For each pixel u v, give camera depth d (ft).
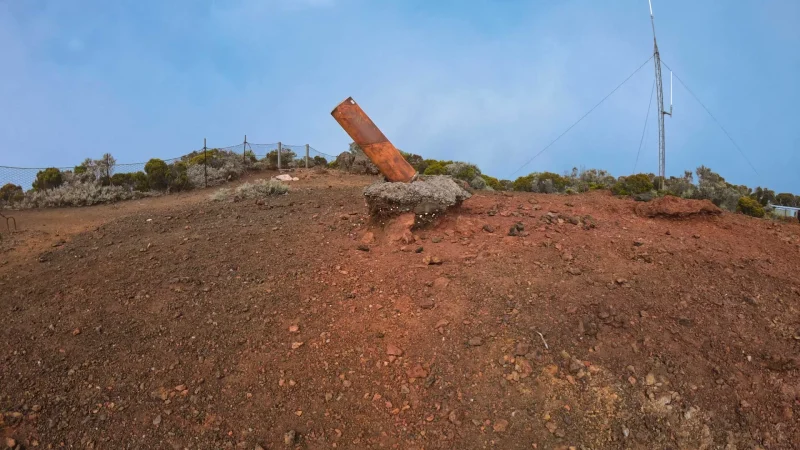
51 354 14.64
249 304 16.65
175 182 46.29
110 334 15.46
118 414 12.66
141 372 13.91
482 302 16.02
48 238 26.89
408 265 18.43
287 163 59.41
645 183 36.63
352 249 20.29
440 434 12.33
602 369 13.62
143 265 20.04
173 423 12.44
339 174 52.54
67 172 47.37
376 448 12.07
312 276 18.20
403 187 20.74
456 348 14.39
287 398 13.14
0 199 39.63
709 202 24.29
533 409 12.76
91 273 19.74
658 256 19.21
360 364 14.12
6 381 13.64
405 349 14.53
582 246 19.93
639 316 15.43
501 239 20.33
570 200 28.02
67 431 12.23
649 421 12.55
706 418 12.55
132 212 35.40
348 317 15.83
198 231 24.67
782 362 13.75
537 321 15.08
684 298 16.37
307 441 12.13
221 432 12.26
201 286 17.90
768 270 18.44
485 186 41.73
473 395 13.14
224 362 14.20
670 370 13.61
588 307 15.67
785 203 44.60
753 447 12.03
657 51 46.83
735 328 15.19
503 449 12.00
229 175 51.13
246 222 26.16
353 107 21.30
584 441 12.18
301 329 15.37
